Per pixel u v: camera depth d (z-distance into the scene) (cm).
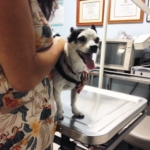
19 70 37
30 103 47
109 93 94
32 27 38
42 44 47
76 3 199
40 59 43
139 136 101
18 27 34
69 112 69
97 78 186
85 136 54
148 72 135
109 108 75
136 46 100
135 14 165
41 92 51
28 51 37
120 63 150
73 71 60
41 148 54
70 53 60
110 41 152
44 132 54
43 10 59
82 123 61
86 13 194
